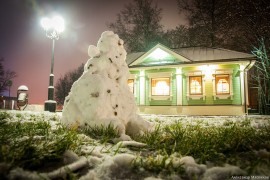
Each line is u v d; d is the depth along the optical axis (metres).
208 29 28.55
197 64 18.12
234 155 2.74
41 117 7.62
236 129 4.55
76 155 2.46
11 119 6.52
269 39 23.44
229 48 27.28
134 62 20.00
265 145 3.11
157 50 19.73
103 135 3.54
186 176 2.18
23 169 2.00
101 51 4.57
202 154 2.67
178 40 32.16
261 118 11.15
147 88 19.88
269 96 21.91
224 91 18.02
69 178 2.04
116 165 2.29
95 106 3.91
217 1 28.03
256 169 2.21
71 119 4.10
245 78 17.78
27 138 2.90
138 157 2.54
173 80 19.19
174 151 2.91
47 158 2.28
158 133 3.97
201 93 18.47
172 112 18.97
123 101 4.36
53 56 14.55
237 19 25.62
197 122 8.14
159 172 2.25
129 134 4.37
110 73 4.39
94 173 2.14
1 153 2.16
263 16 23.97
